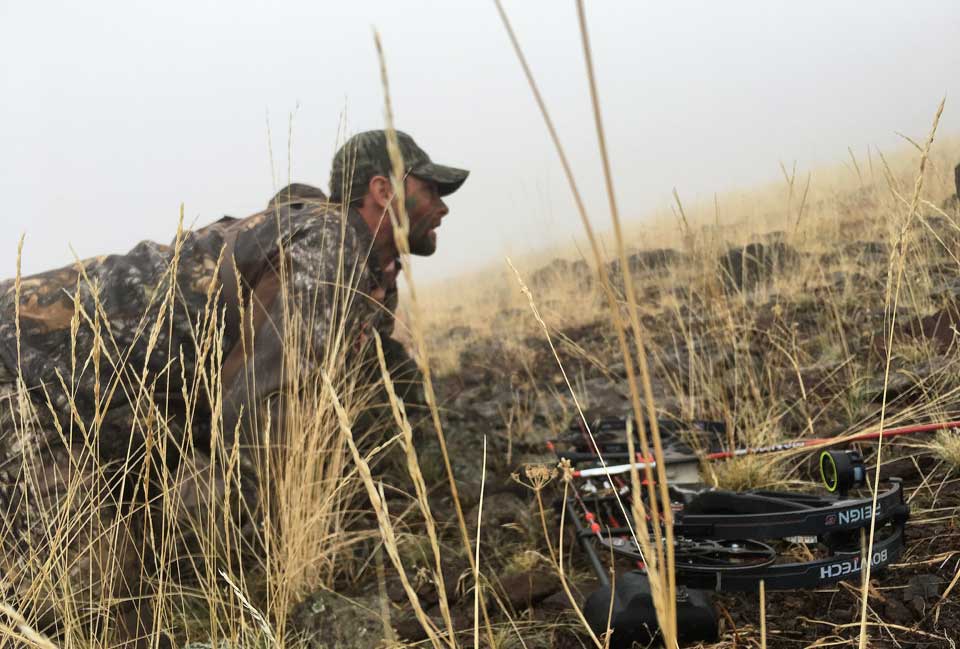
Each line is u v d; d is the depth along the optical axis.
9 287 2.53
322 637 2.22
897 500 1.98
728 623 2.00
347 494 2.86
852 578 2.07
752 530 1.97
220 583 2.50
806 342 4.36
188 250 2.60
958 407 3.07
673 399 4.01
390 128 0.69
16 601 2.04
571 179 0.67
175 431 2.53
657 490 2.71
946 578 1.98
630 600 1.87
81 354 2.41
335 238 2.66
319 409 2.45
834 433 3.18
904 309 4.37
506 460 3.69
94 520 2.27
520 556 2.61
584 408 4.26
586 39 0.60
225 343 2.55
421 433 3.86
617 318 0.75
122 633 2.17
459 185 3.40
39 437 2.32
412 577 2.57
